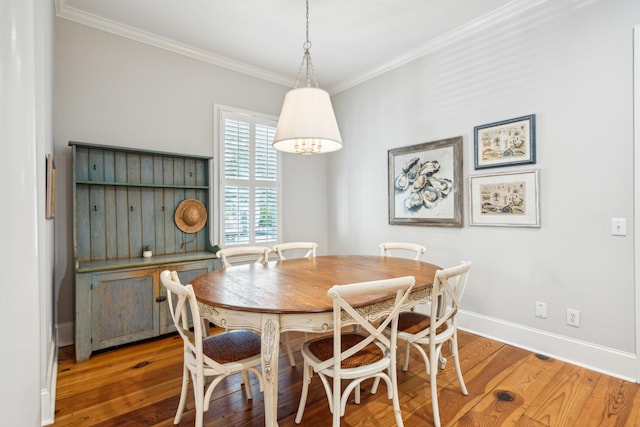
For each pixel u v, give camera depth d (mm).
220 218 3531
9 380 775
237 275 2037
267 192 3904
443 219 3121
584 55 2256
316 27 2922
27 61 827
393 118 3600
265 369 1416
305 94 2057
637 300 2068
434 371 1714
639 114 2033
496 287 2764
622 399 1889
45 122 1789
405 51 3354
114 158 2893
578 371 2215
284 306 1430
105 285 2490
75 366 2312
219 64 3529
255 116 3809
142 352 2543
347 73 3891
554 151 2408
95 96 2814
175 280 1694
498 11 2652
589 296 2266
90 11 2689
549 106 2426
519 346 2617
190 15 2744
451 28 2932
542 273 2492
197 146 3393
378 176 3789
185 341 1585
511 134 2627
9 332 774
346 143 4191
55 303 2561
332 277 1975
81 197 2723
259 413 1791
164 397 1936
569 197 2344
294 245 2938
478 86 2850
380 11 2678
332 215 4422
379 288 1392
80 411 1794
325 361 1534
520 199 2594
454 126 3035
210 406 1850
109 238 2857
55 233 2594
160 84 3160
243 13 2709
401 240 3551
